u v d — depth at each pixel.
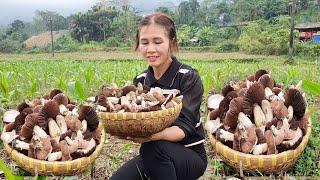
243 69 6.77
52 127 1.54
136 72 4.92
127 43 29.17
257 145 1.36
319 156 1.93
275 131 1.39
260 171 1.37
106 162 2.02
